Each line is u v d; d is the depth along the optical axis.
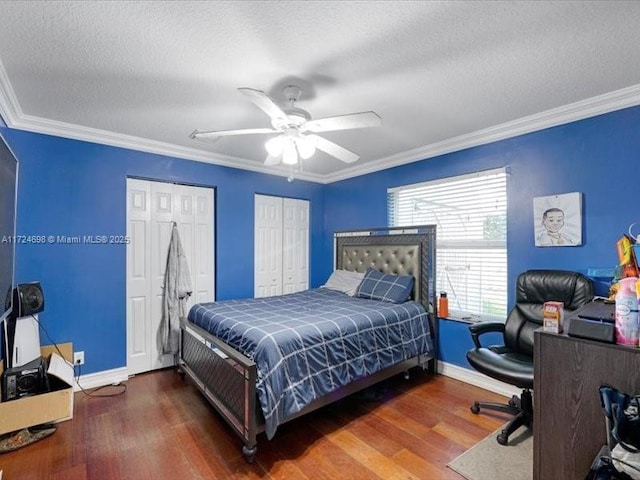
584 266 2.41
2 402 2.12
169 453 2.01
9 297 2.07
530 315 2.50
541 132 2.65
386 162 3.85
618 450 0.96
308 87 2.12
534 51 1.75
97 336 2.97
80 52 1.73
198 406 2.59
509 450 2.04
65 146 2.82
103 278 3.00
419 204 3.60
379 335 2.68
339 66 1.88
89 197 2.94
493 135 2.90
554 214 2.54
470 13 1.46
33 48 1.69
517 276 2.75
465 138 3.06
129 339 3.20
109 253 3.04
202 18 1.48
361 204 4.23
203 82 2.05
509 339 2.54
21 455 1.98
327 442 2.13
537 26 1.55
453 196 3.29
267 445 2.10
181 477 1.80
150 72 1.93
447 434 2.22
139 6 1.40
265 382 1.91
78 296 2.88
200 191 3.69
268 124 2.78
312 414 2.49
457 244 3.25
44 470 1.85
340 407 2.60
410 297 3.44
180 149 3.40
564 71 1.95
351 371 2.38
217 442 2.12
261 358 1.95
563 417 1.22
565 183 2.51
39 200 2.70
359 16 1.47
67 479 1.78
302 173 4.50
